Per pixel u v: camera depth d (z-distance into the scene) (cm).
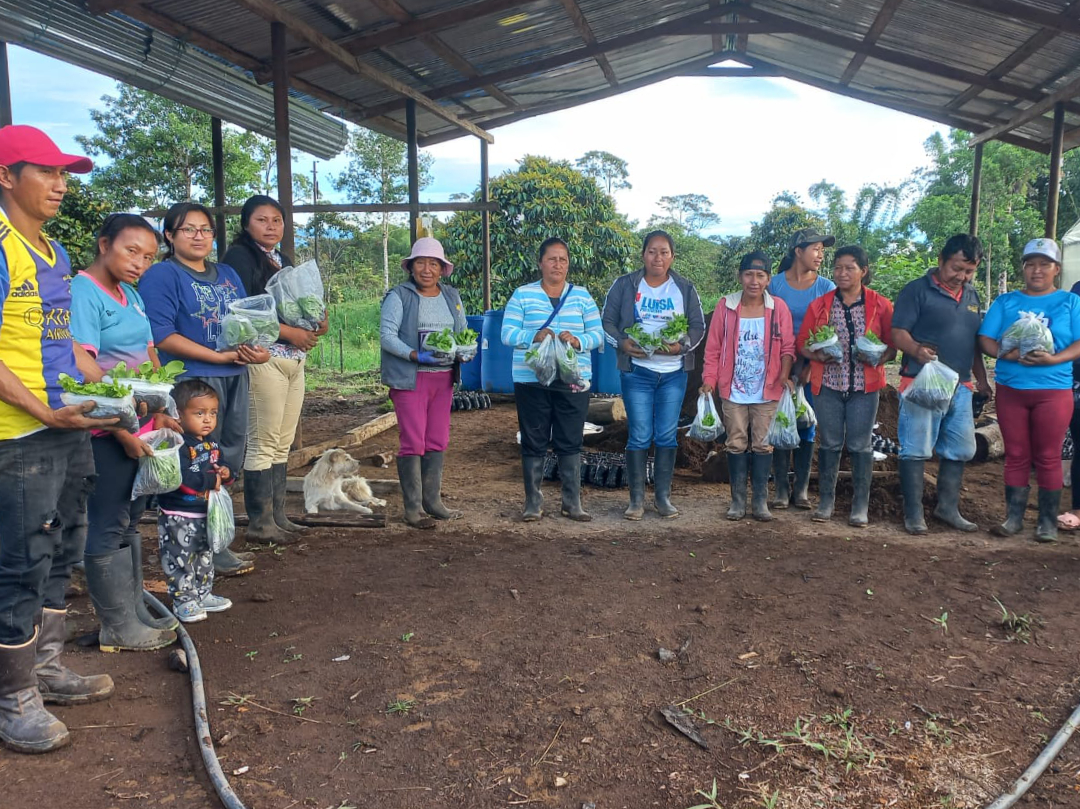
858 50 1030
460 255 2059
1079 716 310
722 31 1026
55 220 1190
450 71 1058
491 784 274
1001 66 964
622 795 268
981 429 822
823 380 587
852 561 508
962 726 312
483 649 381
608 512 642
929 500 618
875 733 306
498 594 454
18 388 270
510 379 1346
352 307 2728
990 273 2767
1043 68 948
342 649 381
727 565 503
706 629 404
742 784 274
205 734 298
